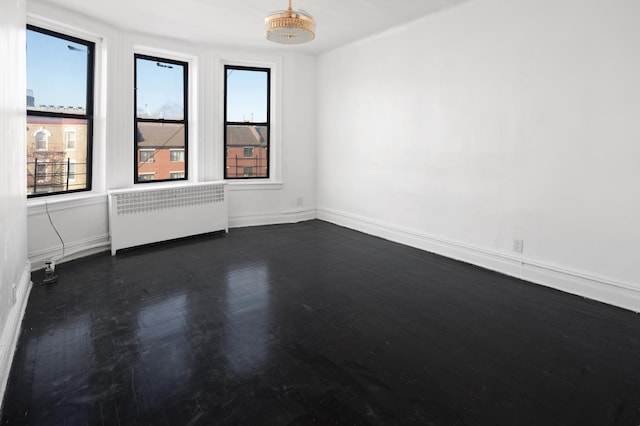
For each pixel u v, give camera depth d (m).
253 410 1.76
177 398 1.84
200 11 3.94
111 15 3.99
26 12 3.33
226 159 5.67
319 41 5.14
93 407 1.77
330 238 5.02
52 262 3.45
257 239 4.95
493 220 3.73
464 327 2.60
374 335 2.47
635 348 2.34
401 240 4.76
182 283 3.36
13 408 1.75
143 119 4.82
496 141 3.64
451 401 1.84
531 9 3.28
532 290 3.27
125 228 4.24
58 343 2.32
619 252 2.92
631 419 1.73
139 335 2.44
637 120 2.76
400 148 4.66
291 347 2.31
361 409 1.77
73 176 4.12
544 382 2.00
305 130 5.96
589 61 2.96
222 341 2.38
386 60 4.74
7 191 2.19
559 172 3.21
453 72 3.98
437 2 3.79
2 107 2.05
